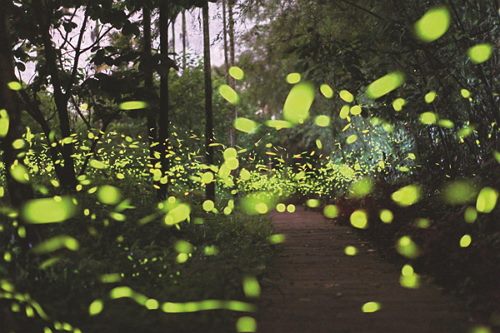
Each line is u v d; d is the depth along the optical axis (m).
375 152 12.41
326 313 4.28
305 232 10.20
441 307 4.39
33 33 7.20
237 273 4.92
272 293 5.03
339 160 15.37
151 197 8.16
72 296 3.82
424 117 3.88
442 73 6.74
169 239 6.12
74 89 7.45
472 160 7.55
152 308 3.62
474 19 6.47
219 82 18.45
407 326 3.86
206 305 3.72
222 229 7.63
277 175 17.88
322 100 11.45
